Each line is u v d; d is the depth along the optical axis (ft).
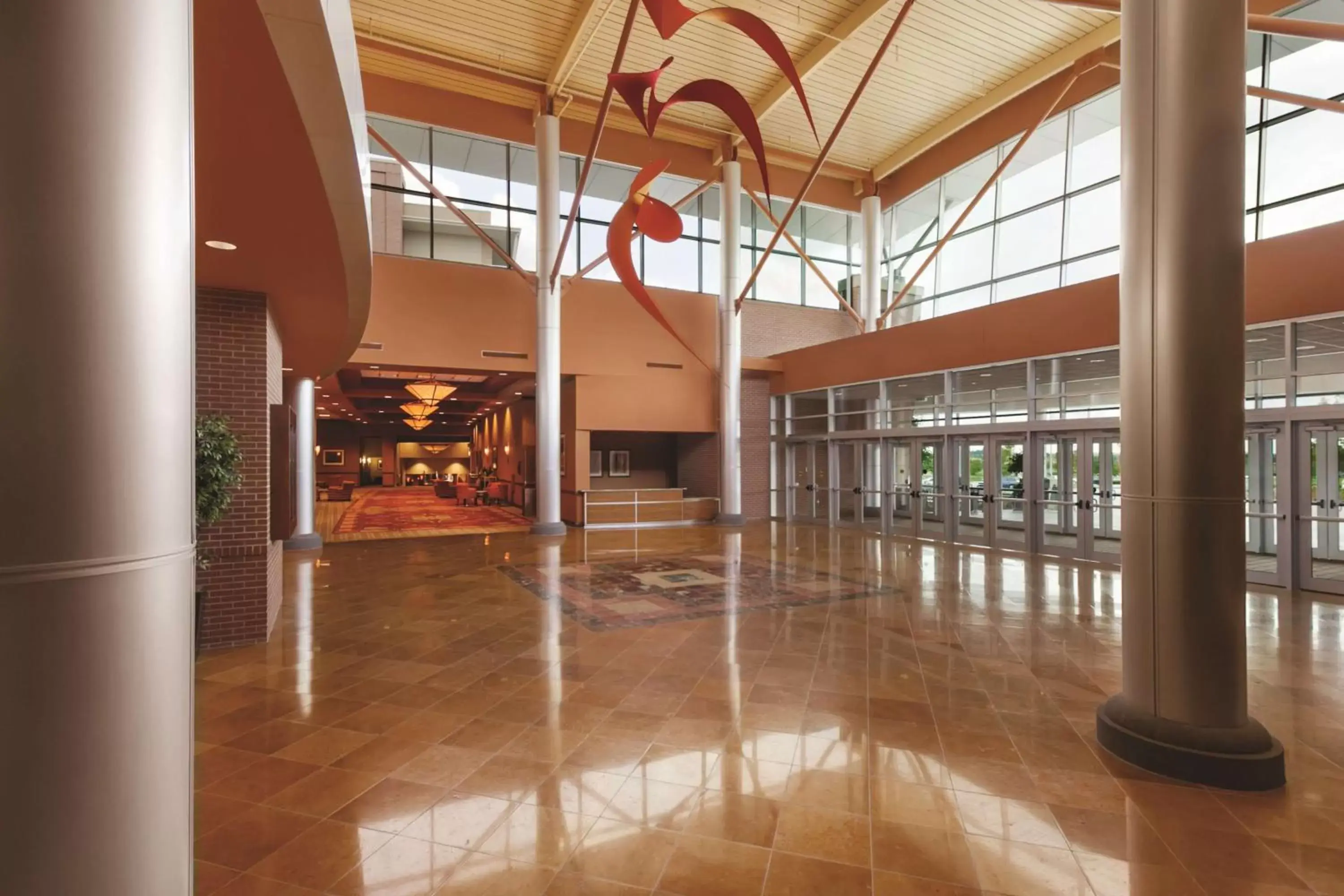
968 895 9.23
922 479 48.78
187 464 4.81
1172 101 12.75
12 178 3.98
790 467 62.80
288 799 11.76
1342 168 36.70
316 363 38.42
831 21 41.78
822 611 25.58
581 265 56.75
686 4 39.96
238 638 21.26
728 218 56.90
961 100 51.08
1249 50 40.57
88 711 4.16
